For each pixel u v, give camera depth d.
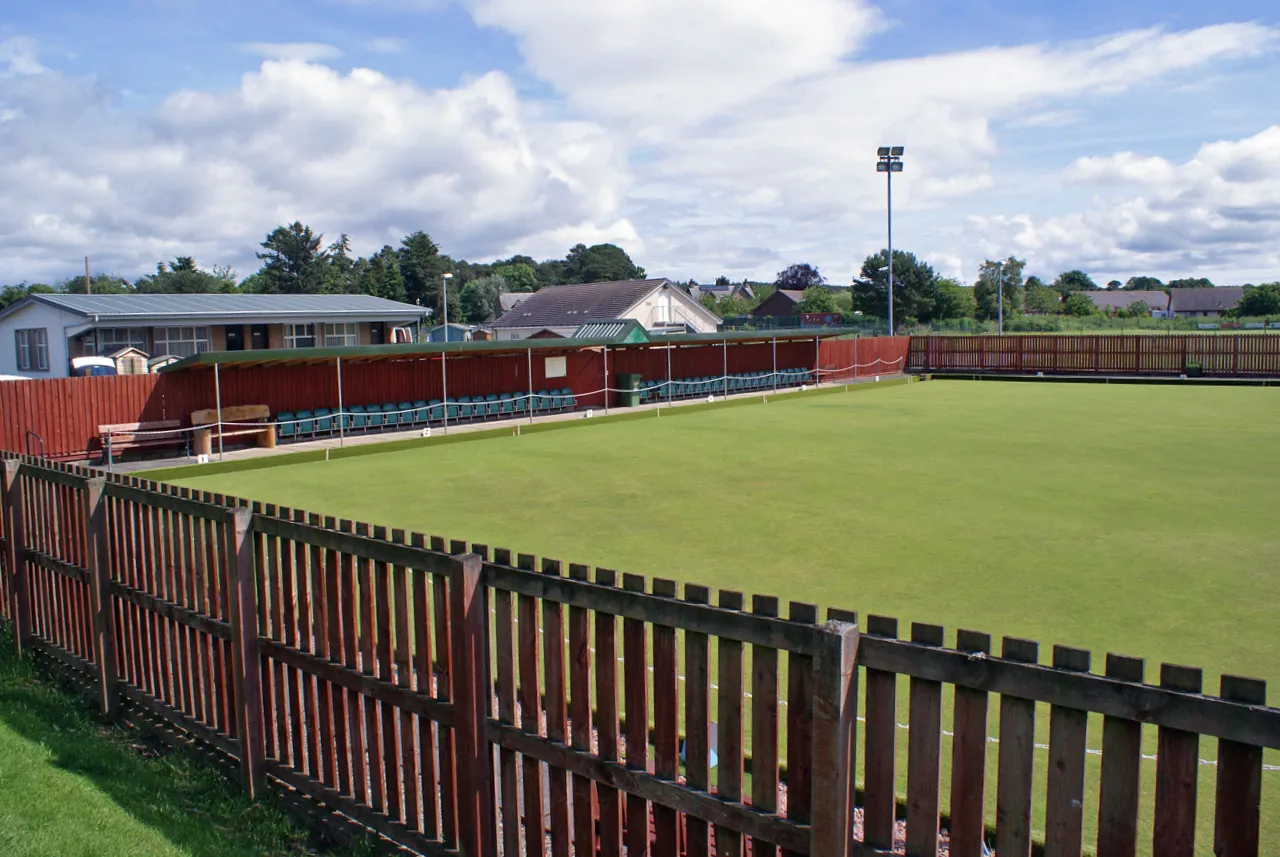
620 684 6.47
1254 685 2.24
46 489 6.60
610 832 3.52
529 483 15.17
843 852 2.81
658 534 11.34
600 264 119.19
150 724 5.71
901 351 42.97
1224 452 17.61
